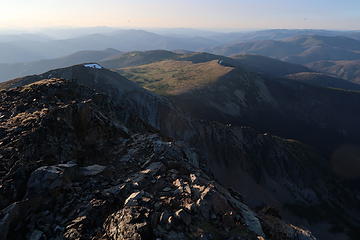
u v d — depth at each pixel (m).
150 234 11.51
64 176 15.24
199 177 17.56
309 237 17.97
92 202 14.00
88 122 22.44
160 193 15.29
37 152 17.42
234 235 12.56
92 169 17.52
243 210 15.73
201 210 13.64
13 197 13.93
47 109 22.64
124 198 14.73
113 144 22.50
